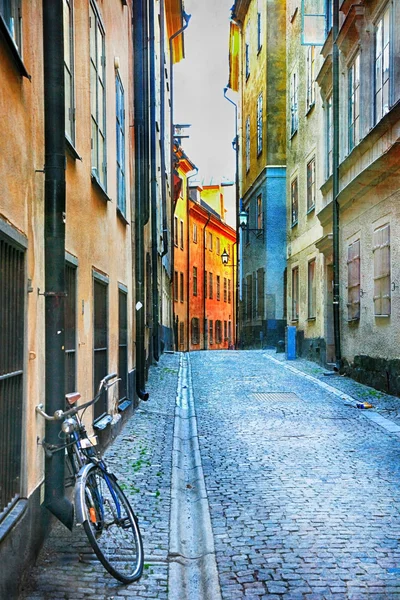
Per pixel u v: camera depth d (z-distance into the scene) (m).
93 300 6.87
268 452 7.50
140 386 10.81
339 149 14.79
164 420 9.71
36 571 3.96
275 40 27.16
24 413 3.87
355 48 13.31
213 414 10.27
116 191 8.91
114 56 8.91
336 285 14.95
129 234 10.40
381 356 11.93
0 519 3.41
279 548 4.45
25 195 4.03
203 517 5.12
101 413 7.46
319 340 17.31
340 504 5.44
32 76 4.29
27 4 4.23
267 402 11.38
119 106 9.52
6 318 3.60
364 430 8.73
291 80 22.08
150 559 4.28
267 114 27.16
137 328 10.86
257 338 28.64
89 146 6.73
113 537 3.99
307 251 18.98
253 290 29.86
